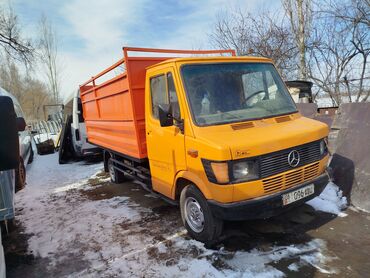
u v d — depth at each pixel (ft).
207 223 12.48
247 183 11.18
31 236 15.97
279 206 11.73
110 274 11.84
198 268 11.55
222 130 12.26
